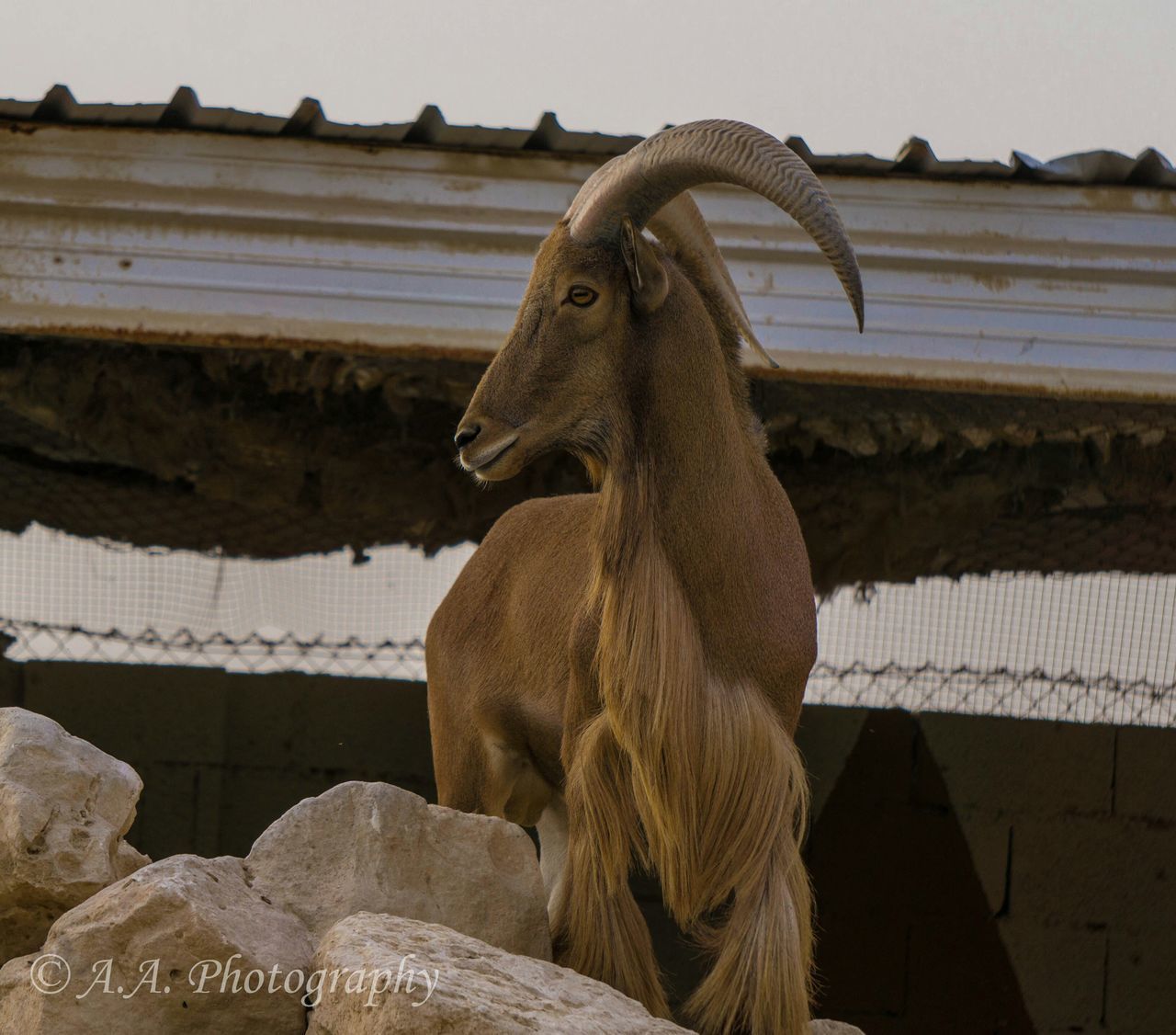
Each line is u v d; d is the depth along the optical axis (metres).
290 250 13.52
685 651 8.61
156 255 13.41
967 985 18.98
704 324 8.88
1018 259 13.95
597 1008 6.84
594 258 8.66
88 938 6.79
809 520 16.44
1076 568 17.33
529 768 11.43
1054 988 18.94
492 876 8.50
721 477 8.80
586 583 10.44
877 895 19.06
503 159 13.59
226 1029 6.81
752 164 8.39
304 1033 6.92
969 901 19.02
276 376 14.85
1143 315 14.09
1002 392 13.94
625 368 8.72
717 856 8.65
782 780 8.73
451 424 15.66
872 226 13.86
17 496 16.61
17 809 7.52
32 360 14.85
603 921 8.84
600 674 8.78
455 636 11.65
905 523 16.33
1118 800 18.83
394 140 13.45
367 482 16.23
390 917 7.25
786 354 13.73
